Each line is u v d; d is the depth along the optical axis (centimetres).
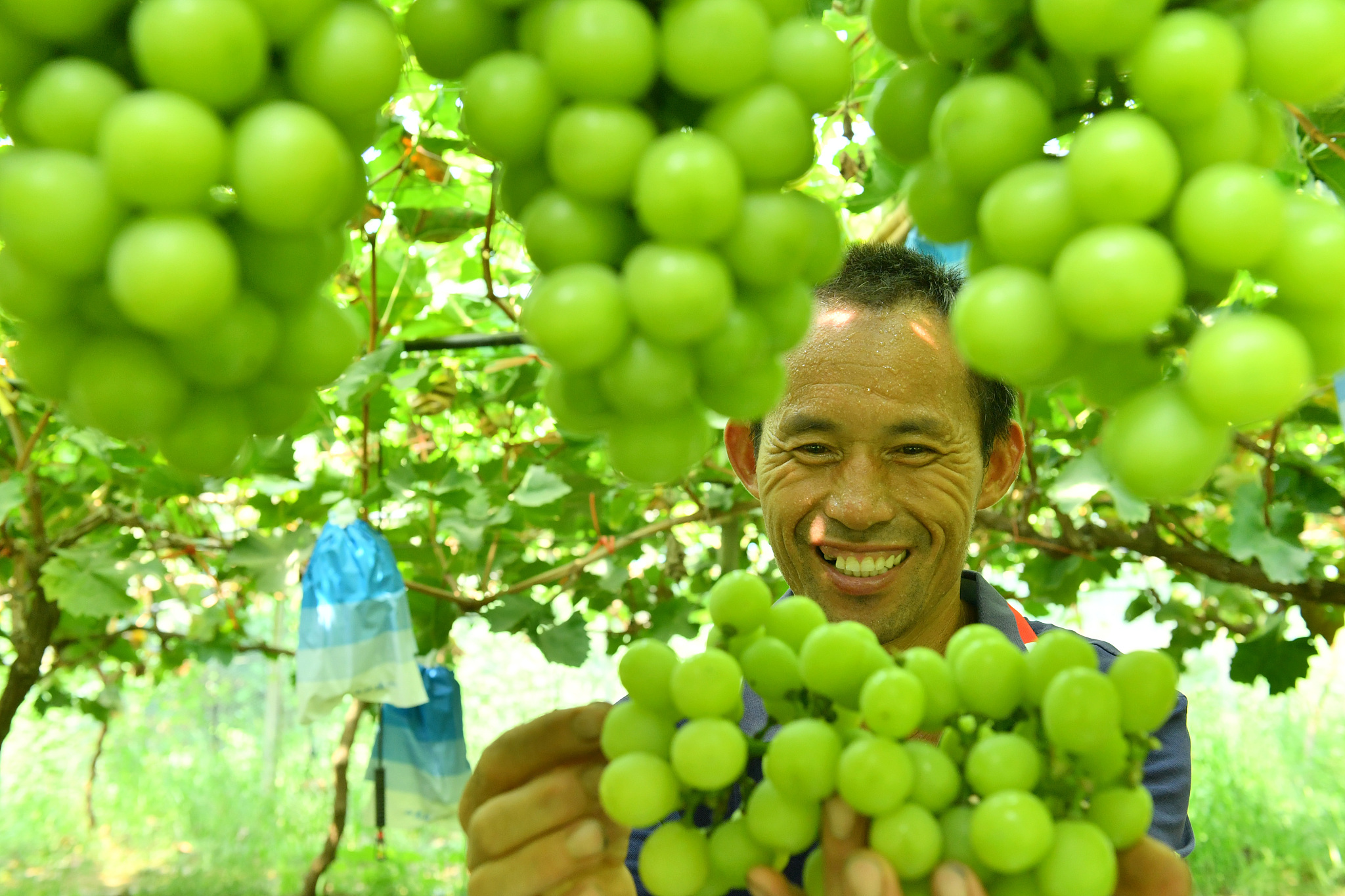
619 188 62
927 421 161
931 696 81
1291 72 59
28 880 611
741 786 82
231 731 827
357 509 308
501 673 878
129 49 61
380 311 316
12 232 57
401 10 179
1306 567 307
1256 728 748
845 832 75
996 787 75
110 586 325
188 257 56
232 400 69
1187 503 386
